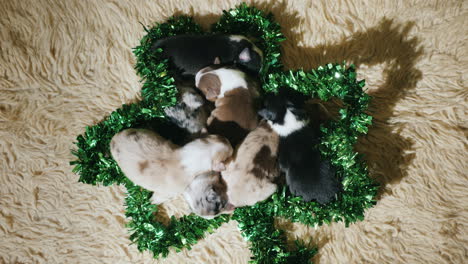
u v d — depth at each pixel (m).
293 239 0.97
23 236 1.00
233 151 0.89
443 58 0.95
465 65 0.95
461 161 0.95
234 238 0.97
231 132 0.90
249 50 0.89
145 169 0.86
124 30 0.99
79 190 1.00
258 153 0.88
